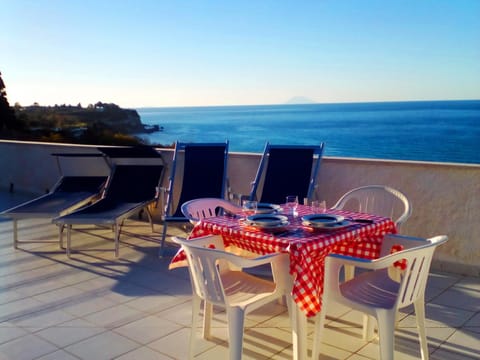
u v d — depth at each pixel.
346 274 3.56
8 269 4.63
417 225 4.61
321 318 2.75
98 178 6.41
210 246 3.11
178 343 3.16
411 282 2.58
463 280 4.23
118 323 3.46
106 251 5.16
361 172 4.94
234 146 39.47
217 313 3.61
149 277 4.39
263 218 3.08
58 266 4.71
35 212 5.21
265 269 4.50
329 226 2.90
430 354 2.98
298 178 5.23
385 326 2.55
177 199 6.34
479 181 4.26
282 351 3.04
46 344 3.16
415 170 4.60
